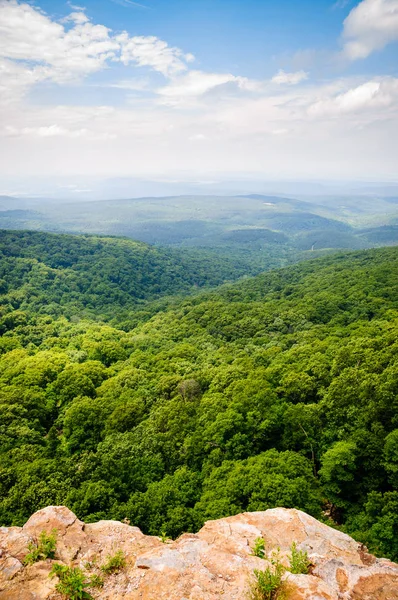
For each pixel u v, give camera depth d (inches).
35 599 375.2
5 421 1756.9
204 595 373.1
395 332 1744.6
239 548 465.1
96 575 414.0
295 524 521.0
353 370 1482.5
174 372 2389.3
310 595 362.9
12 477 1241.4
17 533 474.3
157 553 436.1
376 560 450.0
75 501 1075.9
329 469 1096.8
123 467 1290.6
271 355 2299.5
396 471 1051.3
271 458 1182.3
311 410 1418.6
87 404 1900.8
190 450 1421.0
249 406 1505.9
